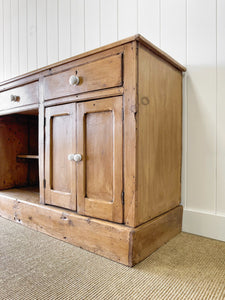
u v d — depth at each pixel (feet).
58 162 3.47
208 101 3.56
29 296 2.05
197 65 3.65
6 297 2.04
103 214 2.89
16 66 7.10
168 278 2.34
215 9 3.50
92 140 3.03
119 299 2.01
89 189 3.07
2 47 7.56
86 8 5.26
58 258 2.76
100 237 2.83
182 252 2.94
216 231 3.45
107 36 4.88
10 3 7.20
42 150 3.70
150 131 2.90
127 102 2.68
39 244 3.16
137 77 2.64
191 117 3.71
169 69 3.33
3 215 4.36
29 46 6.66
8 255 2.83
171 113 3.41
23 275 2.39
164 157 3.23
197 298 2.04
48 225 3.48
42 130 3.69
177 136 3.61
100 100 2.92
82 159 3.11
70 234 3.17
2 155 4.92
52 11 6.01
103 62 2.88
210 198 3.56
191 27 3.71
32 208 3.74
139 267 2.55
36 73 3.78
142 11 4.28
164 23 3.99
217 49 3.49
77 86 3.16
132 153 2.64
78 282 2.26
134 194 2.63
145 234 2.75
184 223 3.74
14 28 7.10
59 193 3.43
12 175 5.12
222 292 2.13
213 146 3.53
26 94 4.02
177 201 3.66
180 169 3.74
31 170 5.51
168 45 3.94
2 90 4.55
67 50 5.71
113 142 2.82
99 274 2.41
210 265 2.61
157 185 3.07
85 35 5.30
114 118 2.80
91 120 3.04
